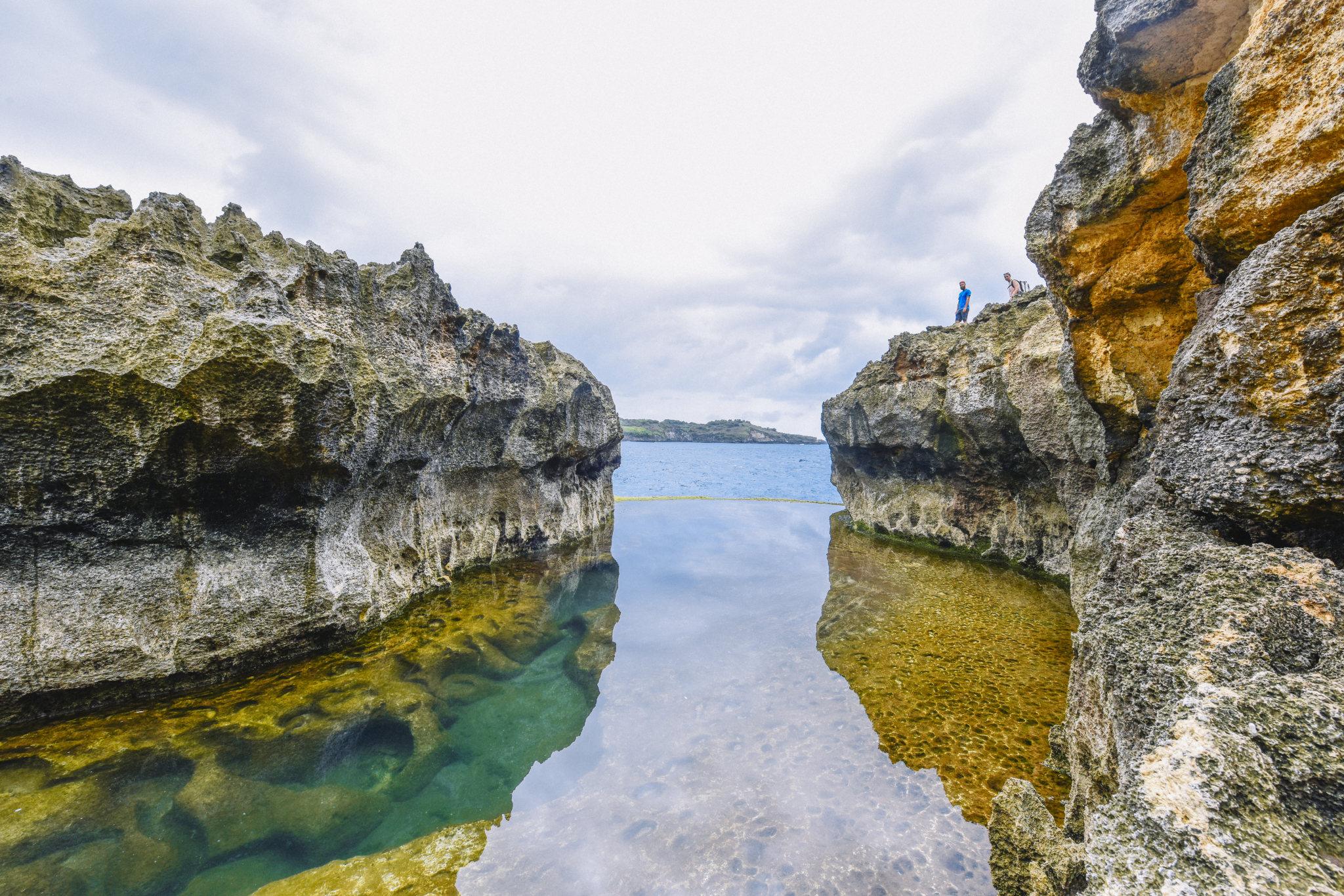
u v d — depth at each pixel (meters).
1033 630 10.37
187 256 7.49
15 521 6.20
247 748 6.37
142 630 6.91
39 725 6.30
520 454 15.31
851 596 12.84
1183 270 6.35
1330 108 3.35
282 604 8.02
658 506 27.56
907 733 7.03
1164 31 4.92
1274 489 3.46
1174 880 2.07
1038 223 7.48
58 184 7.53
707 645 10.30
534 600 12.26
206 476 7.23
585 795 6.09
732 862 4.99
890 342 19.23
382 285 10.51
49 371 6.03
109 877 4.76
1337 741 2.25
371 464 9.48
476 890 4.73
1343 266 3.17
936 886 4.66
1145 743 2.75
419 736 7.04
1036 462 14.12
